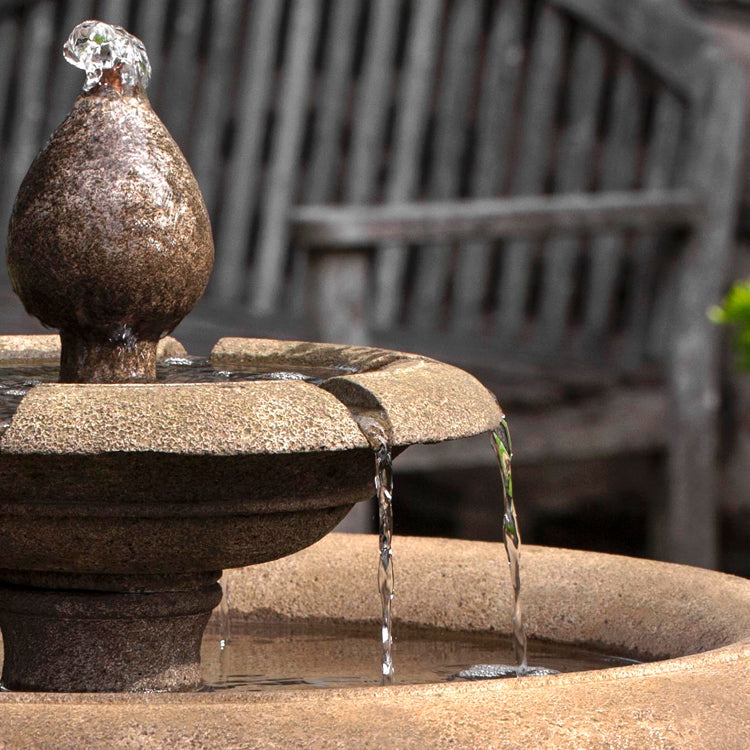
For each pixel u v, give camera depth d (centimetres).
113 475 377
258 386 376
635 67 1325
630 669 364
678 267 1253
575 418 1252
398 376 408
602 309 1323
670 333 1252
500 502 1352
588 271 1427
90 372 433
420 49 1325
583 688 344
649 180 1322
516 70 1338
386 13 1325
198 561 415
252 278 1383
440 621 573
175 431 357
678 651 502
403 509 1370
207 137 1325
